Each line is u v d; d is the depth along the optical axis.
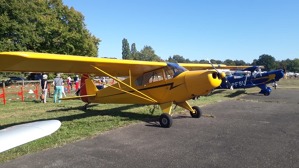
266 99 12.45
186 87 6.79
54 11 33.59
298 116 7.87
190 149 4.75
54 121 3.37
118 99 8.42
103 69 7.40
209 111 8.91
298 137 5.46
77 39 32.59
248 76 15.01
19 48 27.45
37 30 30.42
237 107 9.83
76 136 5.64
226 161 4.13
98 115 8.24
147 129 6.34
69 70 7.03
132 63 6.88
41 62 5.71
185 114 8.27
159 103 7.46
